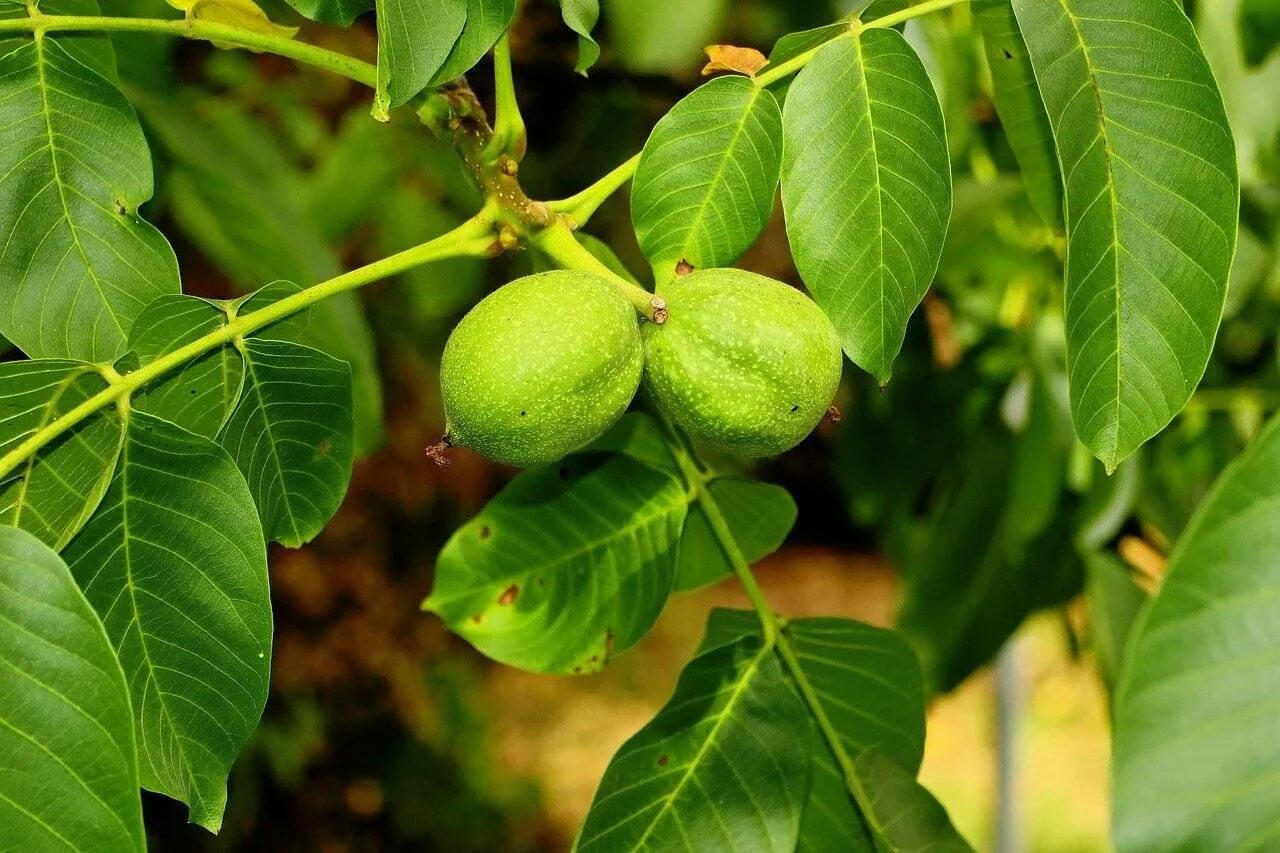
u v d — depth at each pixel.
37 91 0.68
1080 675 2.44
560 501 0.74
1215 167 0.64
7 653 0.62
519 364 0.65
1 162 0.68
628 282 0.70
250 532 0.65
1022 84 0.73
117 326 0.69
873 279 0.67
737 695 0.70
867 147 0.66
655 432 0.74
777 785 0.70
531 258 0.70
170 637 0.65
